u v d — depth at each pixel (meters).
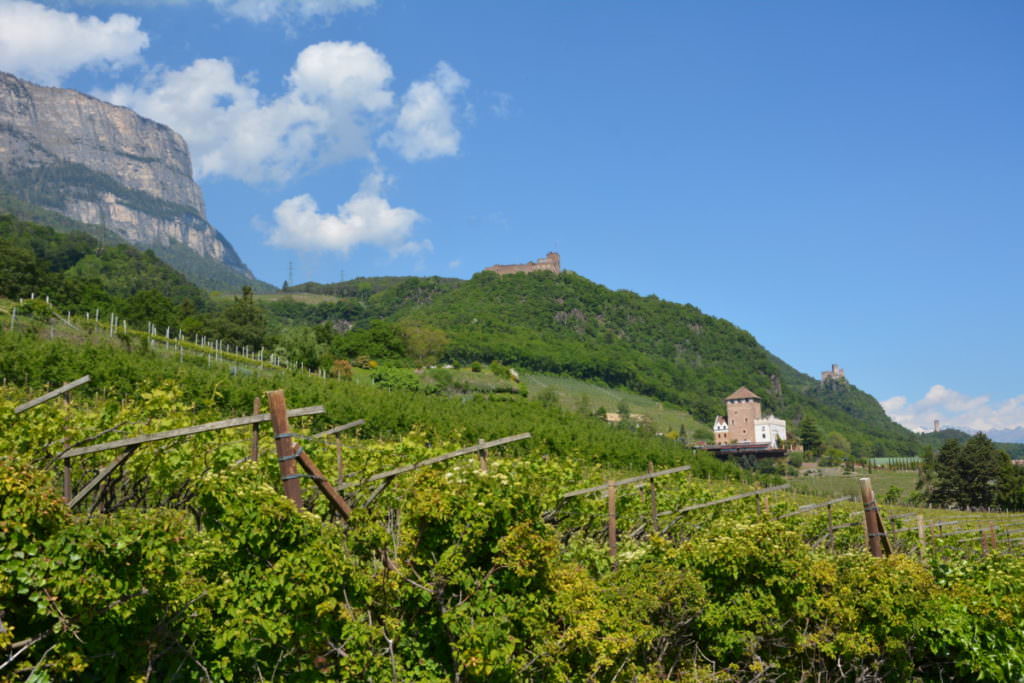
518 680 6.41
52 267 135.88
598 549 10.02
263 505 5.33
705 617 8.09
